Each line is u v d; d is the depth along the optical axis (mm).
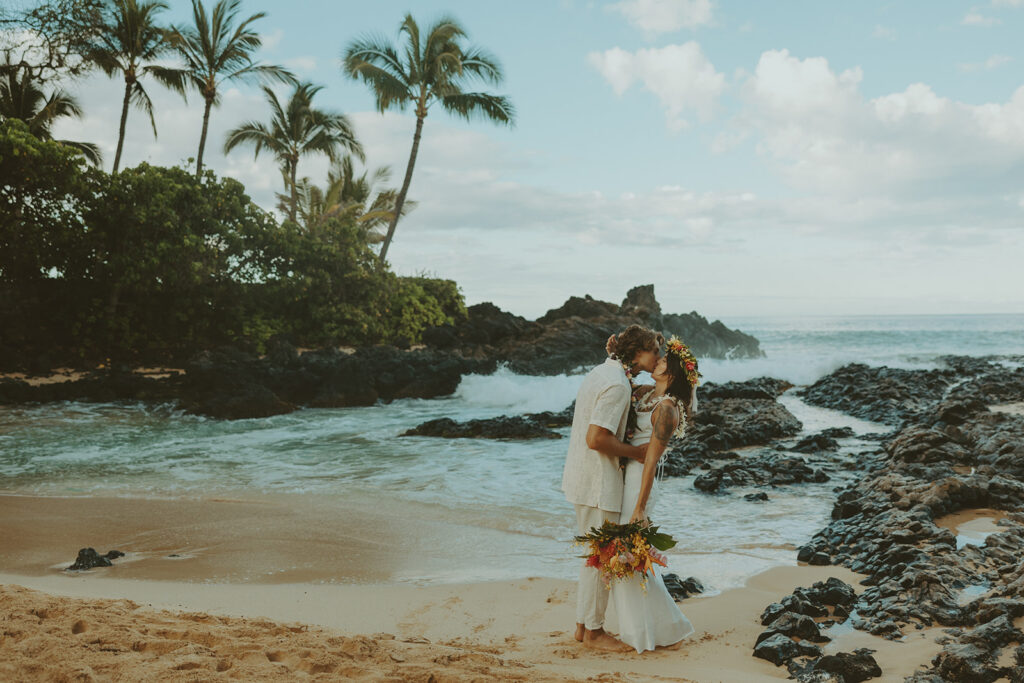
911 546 5977
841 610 4871
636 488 4023
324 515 8336
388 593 5535
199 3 29328
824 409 18812
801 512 8406
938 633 4285
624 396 3965
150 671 2764
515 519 8141
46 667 2775
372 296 28359
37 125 25719
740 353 42281
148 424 16656
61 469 11430
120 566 6457
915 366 31594
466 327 31047
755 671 3811
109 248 22594
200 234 24547
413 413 19469
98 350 22672
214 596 5453
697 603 5180
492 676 3049
